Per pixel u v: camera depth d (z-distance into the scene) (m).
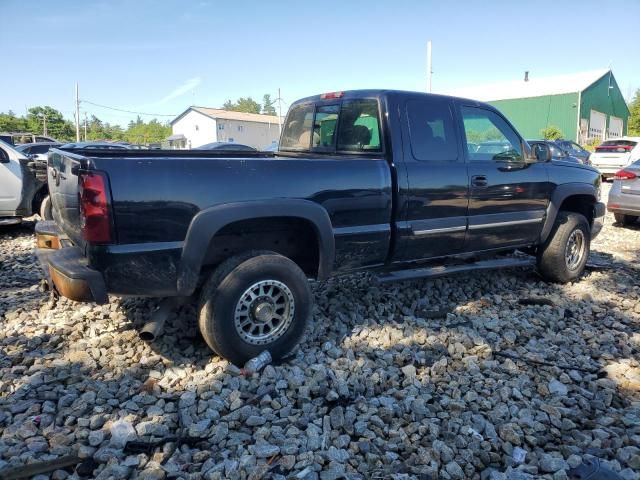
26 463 2.78
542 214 5.90
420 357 4.16
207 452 2.93
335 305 5.19
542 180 5.82
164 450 2.95
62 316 4.86
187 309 4.87
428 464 2.92
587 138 39.94
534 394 3.73
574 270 6.38
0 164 9.09
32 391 3.52
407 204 4.66
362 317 4.95
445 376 3.89
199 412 3.34
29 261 7.27
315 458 2.91
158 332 3.75
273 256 3.92
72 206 3.73
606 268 7.03
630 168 10.02
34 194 9.53
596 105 41.16
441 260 5.47
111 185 3.34
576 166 6.39
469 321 4.95
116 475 2.71
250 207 3.75
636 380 3.92
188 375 3.79
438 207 4.89
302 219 4.07
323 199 4.14
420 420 3.34
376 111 4.73
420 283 6.00
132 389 3.57
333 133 5.21
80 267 3.48
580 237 6.38
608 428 3.28
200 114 63.94
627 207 10.03
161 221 3.50
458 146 5.07
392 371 3.94
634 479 2.82
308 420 3.29
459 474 2.86
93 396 3.44
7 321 4.80
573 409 3.51
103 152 4.61
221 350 3.80
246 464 2.83
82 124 76.50
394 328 4.68
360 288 5.71
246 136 65.75
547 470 2.88
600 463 2.91
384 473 2.84
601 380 3.87
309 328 4.63
